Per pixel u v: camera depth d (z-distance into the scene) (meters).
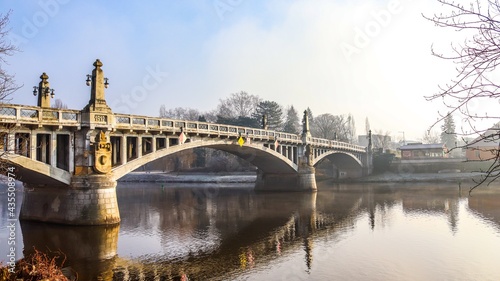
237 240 26.66
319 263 20.94
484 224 31.61
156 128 35.44
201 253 23.09
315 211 40.59
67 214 29.58
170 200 51.38
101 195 29.75
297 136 63.19
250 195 58.06
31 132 27.02
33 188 32.78
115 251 23.41
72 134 29.70
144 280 18.17
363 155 98.00
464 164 85.38
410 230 29.64
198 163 104.62
